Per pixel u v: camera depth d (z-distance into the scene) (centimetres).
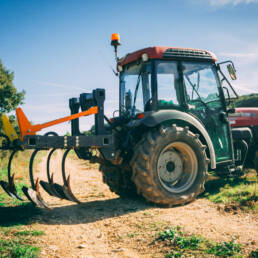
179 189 504
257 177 614
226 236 326
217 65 582
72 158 2347
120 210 484
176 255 282
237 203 454
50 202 575
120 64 584
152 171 483
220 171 584
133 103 551
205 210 447
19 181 877
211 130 568
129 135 512
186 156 529
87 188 766
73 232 384
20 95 2558
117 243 339
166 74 523
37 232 368
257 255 264
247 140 669
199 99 557
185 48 541
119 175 565
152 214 443
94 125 514
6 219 432
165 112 497
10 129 460
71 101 570
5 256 284
